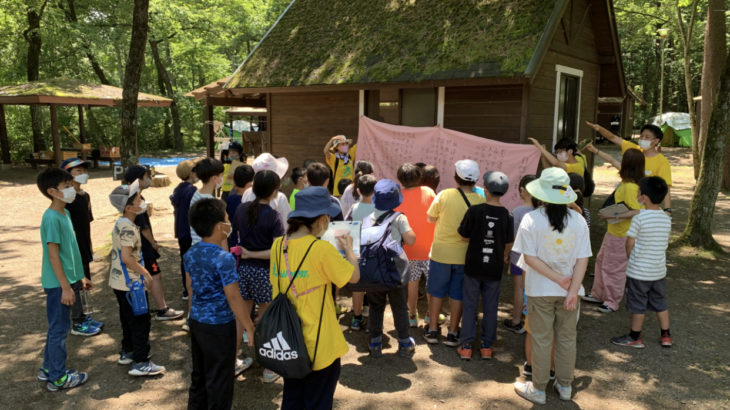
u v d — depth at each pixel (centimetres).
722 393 418
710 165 842
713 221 1138
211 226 329
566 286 378
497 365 472
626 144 678
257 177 426
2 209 1345
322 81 966
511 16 827
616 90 1152
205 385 343
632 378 444
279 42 1185
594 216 1220
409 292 555
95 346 510
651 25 2322
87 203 548
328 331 304
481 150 743
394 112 959
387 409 397
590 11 988
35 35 2362
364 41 1001
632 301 497
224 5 3106
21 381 440
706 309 609
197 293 333
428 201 534
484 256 454
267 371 438
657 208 482
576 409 396
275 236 427
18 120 2745
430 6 969
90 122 3164
